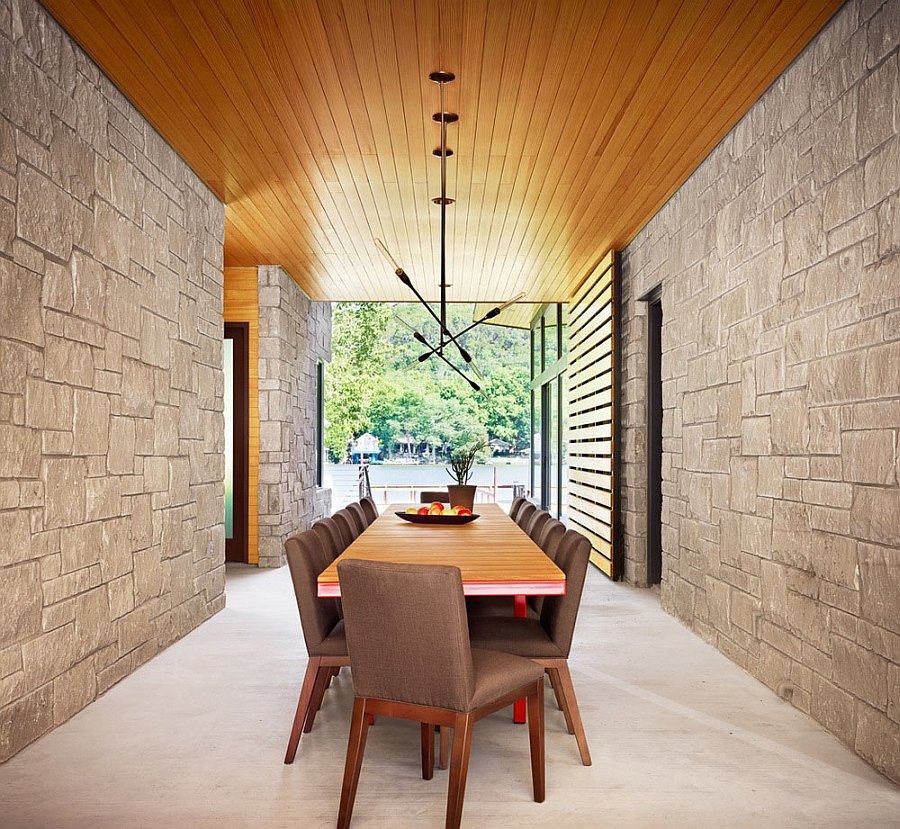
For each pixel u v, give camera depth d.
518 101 4.05
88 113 3.62
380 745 3.22
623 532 7.03
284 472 8.02
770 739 3.26
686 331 5.27
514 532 4.47
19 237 3.04
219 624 5.30
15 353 3.01
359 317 18.27
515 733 3.36
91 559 3.67
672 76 3.76
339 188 5.46
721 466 4.59
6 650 2.97
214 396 5.61
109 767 2.96
